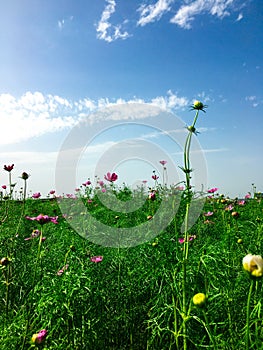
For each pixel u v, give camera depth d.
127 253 0.70
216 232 0.90
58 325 0.49
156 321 0.50
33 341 0.42
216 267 0.54
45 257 0.78
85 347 0.51
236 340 0.44
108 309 0.57
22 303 0.62
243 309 0.49
